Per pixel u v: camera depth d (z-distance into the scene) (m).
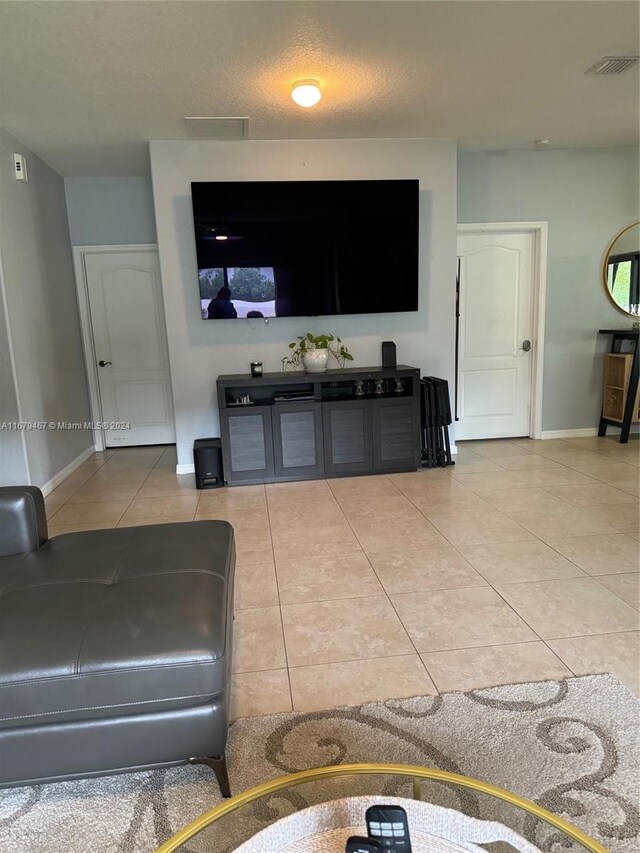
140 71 2.91
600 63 3.01
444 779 1.06
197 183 4.02
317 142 4.18
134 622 1.46
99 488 4.24
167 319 4.32
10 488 1.99
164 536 1.99
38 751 1.37
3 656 1.36
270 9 2.38
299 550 2.97
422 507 3.55
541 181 4.82
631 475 4.08
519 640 2.11
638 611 2.29
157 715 1.40
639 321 5.16
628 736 1.61
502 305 5.09
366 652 2.06
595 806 1.38
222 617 1.54
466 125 3.99
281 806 1.36
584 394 5.26
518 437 5.35
